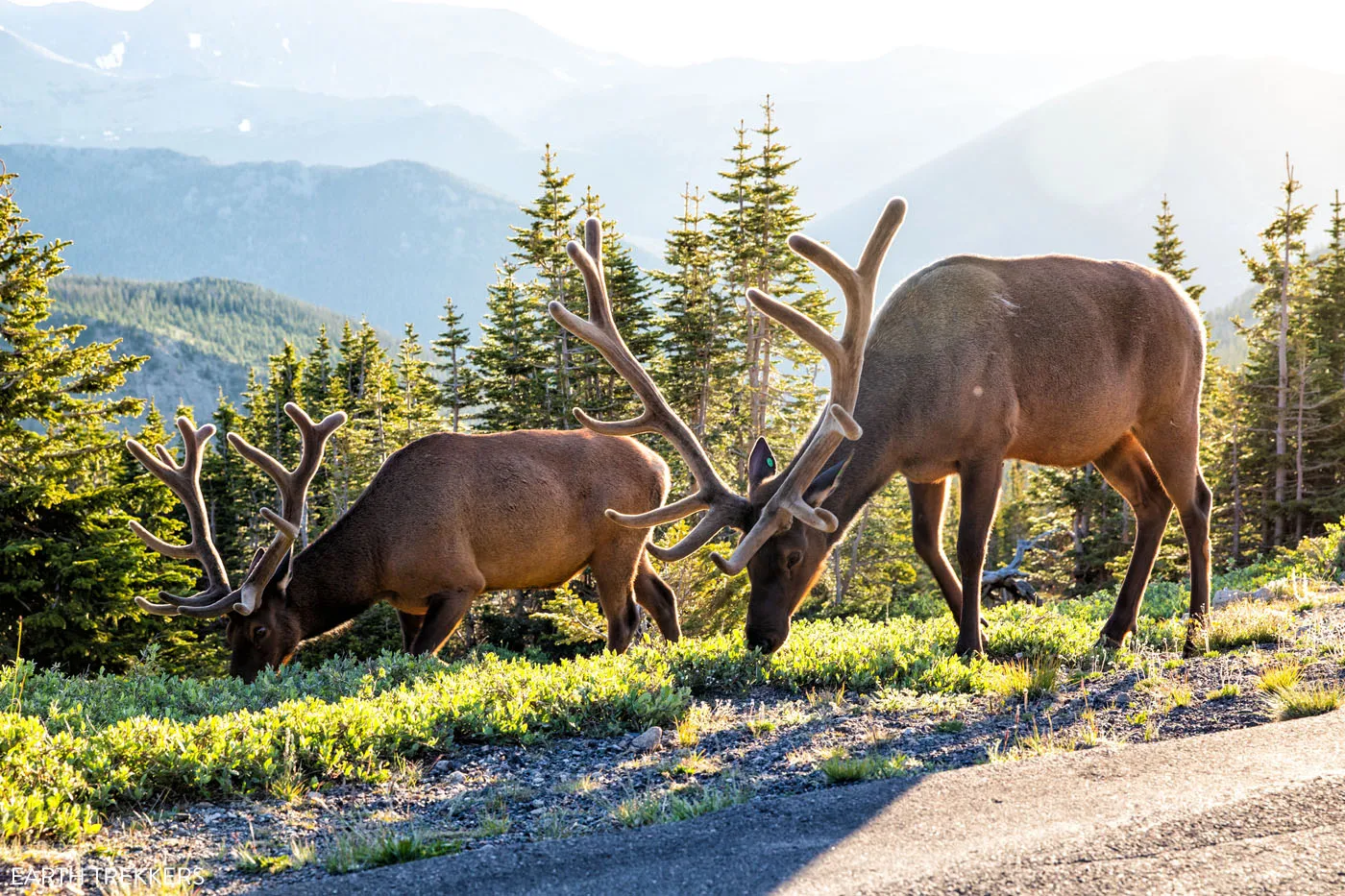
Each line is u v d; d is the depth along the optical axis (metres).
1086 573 58.69
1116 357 11.87
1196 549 12.33
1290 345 59.09
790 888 4.89
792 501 10.46
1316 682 8.84
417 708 9.45
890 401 11.28
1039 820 5.56
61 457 35.88
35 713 10.33
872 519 55.09
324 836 6.93
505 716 9.39
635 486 15.16
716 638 12.15
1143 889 4.58
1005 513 85.69
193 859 6.53
